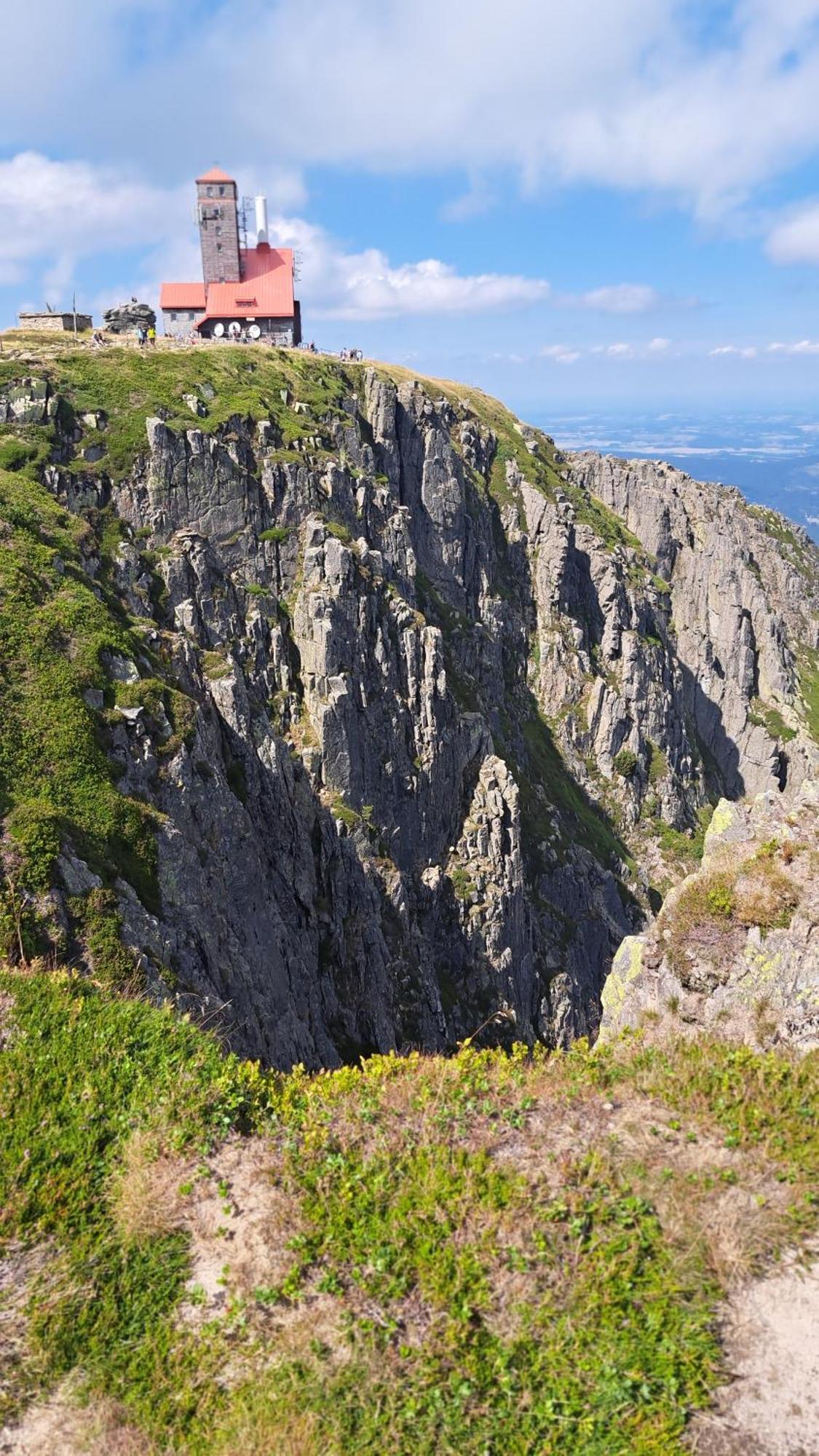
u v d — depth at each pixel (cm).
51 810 3164
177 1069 1608
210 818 4350
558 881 9606
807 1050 2175
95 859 3203
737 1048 1611
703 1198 1238
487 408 15000
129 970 2755
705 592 15350
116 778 3778
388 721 7775
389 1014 6519
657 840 12100
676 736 13200
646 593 13850
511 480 13200
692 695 14600
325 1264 1223
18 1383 1090
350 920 6506
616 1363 1058
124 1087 1548
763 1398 1021
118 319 10700
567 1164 1310
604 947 9856
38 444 6906
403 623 8062
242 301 12344
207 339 11931
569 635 12531
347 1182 1330
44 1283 1209
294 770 6450
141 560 6738
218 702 5625
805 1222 1199
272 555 7600
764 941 2483
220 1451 1009
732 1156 1309
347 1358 1091
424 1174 1331
